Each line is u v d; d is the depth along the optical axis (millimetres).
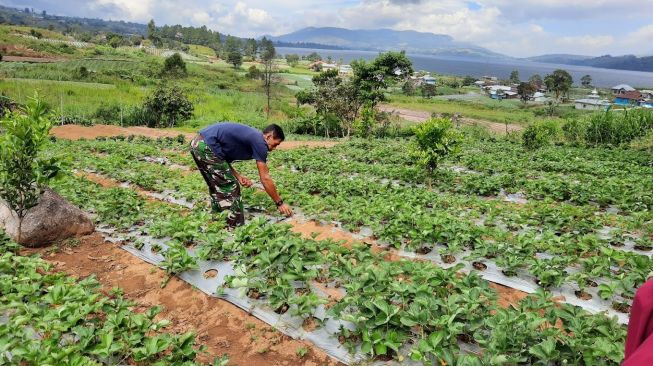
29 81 43750
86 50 103562
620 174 12398
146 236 6430
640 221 7230
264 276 4945
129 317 4051
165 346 3615
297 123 37000
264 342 4102
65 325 3824
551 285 5035
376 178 11672
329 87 37500
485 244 5746
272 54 106250
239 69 113312
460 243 6004
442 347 3518
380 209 7180
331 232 6922
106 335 3578
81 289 4449
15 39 98312
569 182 10703
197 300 4848
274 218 7492
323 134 37062
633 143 19828
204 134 6203
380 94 36969
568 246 5879
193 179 10180
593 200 9375
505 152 17375
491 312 4566
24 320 3842
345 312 4238
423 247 6145
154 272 5488
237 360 3906
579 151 17484
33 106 5859
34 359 3361
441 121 10758
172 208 7547
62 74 55750
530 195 9875
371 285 4359
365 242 6180
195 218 6422
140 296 5020
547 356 3168
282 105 52938
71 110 32031
